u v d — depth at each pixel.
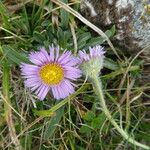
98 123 0.16
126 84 0.17
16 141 0.15
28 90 0.16
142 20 0.15
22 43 0.16
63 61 0.15
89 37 0.16
